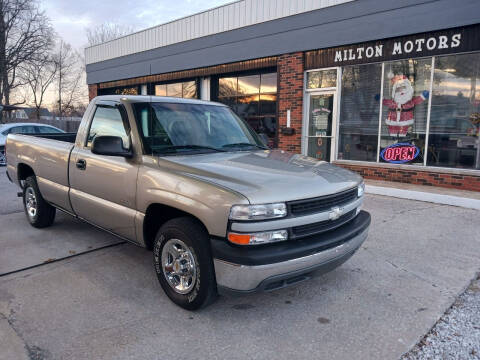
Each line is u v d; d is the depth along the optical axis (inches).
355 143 389.1
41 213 211.6
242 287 111.3
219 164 132.9
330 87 398.0
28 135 234.8
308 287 148.8
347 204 133.5
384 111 364.5
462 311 130.4
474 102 313.7
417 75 340.5
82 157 168.1
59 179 186.4
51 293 140.6
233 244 110.7
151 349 108.0
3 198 299.7
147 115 149.6
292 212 114.8
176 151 145.6
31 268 163.2
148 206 135.5
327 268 125.5
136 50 615.2
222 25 480.7
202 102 179.3
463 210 265.3
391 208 271.6
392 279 156.0
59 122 962.1
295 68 415.5
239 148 162.6
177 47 544.7
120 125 152.3
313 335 116.0
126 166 144.3
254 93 498.3
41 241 197.3
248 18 450.9
